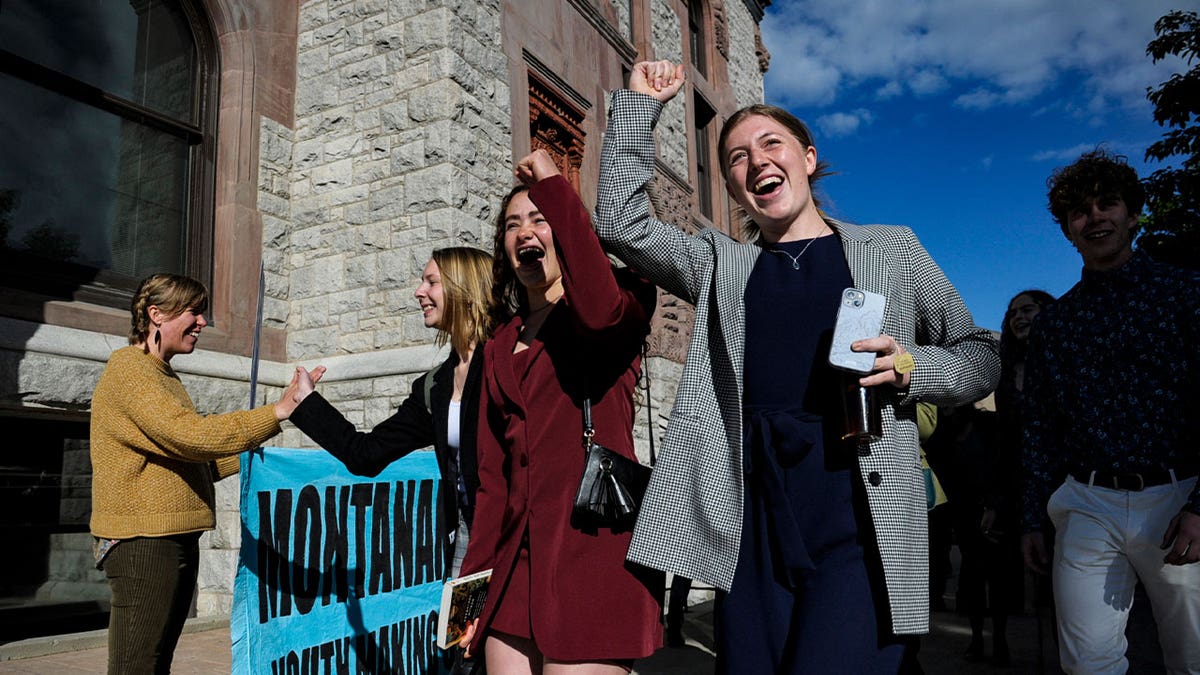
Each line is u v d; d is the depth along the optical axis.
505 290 2.50
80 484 5.99
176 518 2.86
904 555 1.75
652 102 2.07
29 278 5.79
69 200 6.15
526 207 2.24
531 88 8.97
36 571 5.63
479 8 7.86
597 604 1.85
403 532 3.74
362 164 7.46
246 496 3.04
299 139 7.84
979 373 1.94
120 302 6.34
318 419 2.79
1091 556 2.67
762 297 1.99
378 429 2.78
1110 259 2.77
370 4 7.72
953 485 5.04
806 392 1.88
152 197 6.79
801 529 1.81
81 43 6.39
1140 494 2.59
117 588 2.79
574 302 1.87
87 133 6.36
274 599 3.09
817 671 1.68
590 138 10.06
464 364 2.62
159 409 2.77
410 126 7.29
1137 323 2.67
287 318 7.53
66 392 5.55
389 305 7.09
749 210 2.14
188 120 7.19
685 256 2.10
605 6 11.08
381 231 7.25
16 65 5.90
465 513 2.42
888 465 1.79
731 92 16.02
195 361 6.51
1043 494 2.94
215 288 7.07
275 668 3.04
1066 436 2.84
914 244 2.04
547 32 9.24
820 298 1.95
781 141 2.08
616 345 2.04
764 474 1.86
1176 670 2.60
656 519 1.88
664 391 9.71
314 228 7.59
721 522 1.86
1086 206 2.76
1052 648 4.10
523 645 2.00
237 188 7.23
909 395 1.82
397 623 3.63
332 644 3.30
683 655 5.29
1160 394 2.61
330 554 3.36
